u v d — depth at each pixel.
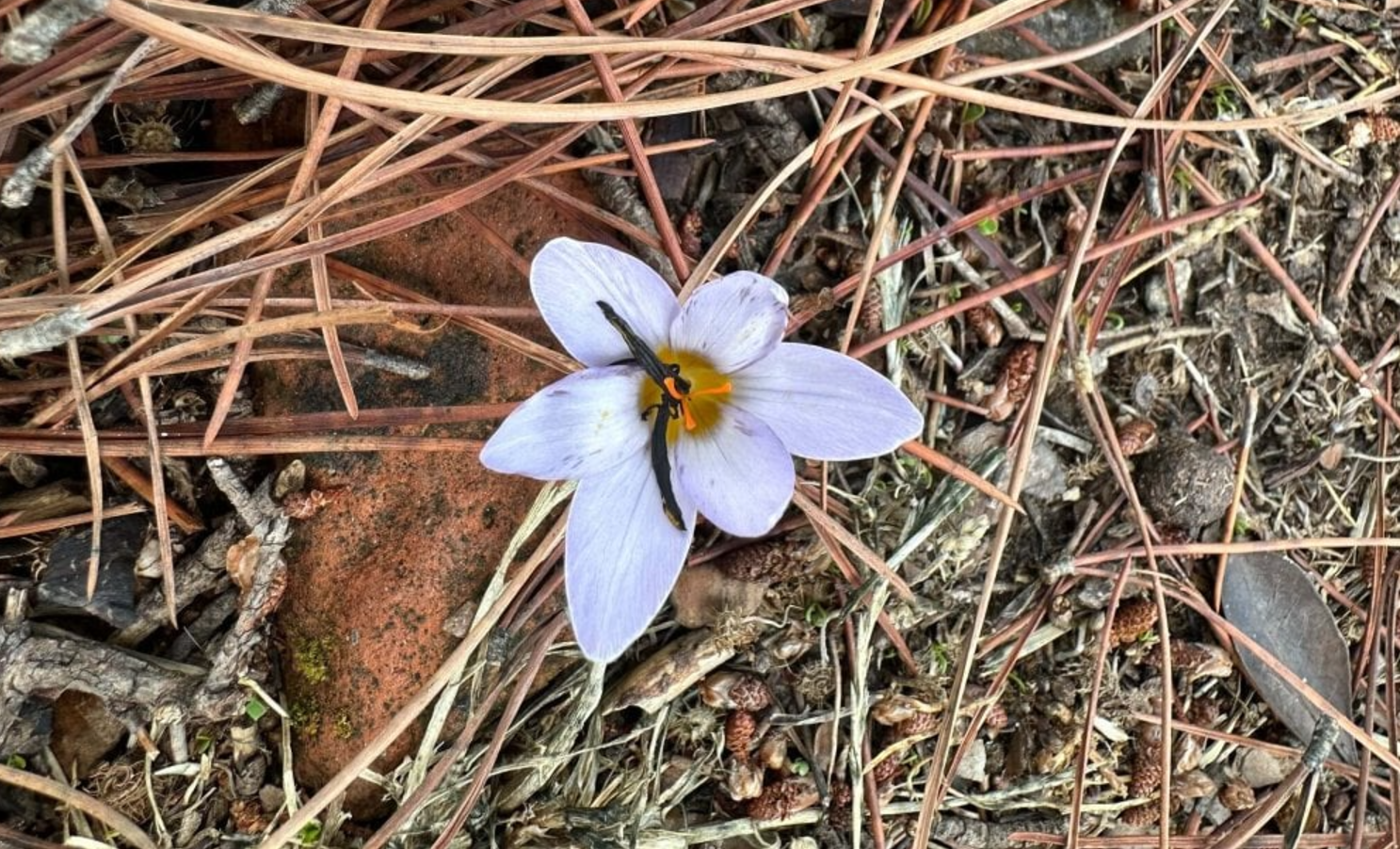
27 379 0.15
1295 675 0.18
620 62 0.16
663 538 0.14
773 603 0.18
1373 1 0.20
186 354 0.15
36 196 0.16
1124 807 0.19
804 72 0.17
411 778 0.16
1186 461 0.18
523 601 0.17
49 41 0.11
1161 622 0.18
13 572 0.16
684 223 0.17
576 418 0.13
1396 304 0.20
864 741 0.18
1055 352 0.18
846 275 0.18
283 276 0.16
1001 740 0.19
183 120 0.17
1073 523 0.19
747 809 0.18
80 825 0.16
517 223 0.17
